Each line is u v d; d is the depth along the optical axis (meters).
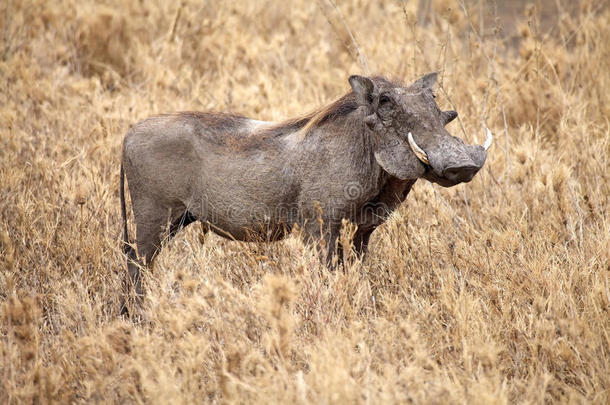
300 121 14.38
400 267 14.38
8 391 11.02
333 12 29.38
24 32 27.19
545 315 12.36
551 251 14.87
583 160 19.11
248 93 22.44
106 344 11.40
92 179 17.39
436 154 12.10
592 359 11.70
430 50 25.66
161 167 14.52
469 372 11.08
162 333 12.50
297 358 12.19
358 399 10.27
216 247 15.50
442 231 16.56
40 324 13.99
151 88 24.69
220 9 29.97
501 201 17.58
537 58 21.98
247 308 12.23
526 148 18.83
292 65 26.61
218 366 11.30
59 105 22.70
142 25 29.09
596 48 23.62
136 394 10.93
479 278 14.20
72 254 15.78
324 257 13.45
